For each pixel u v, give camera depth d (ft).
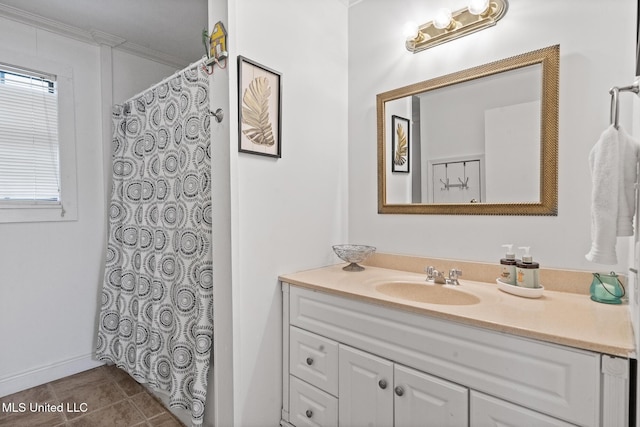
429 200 5.36
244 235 4.59
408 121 5.59
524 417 2.90
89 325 7.48
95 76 7.63
